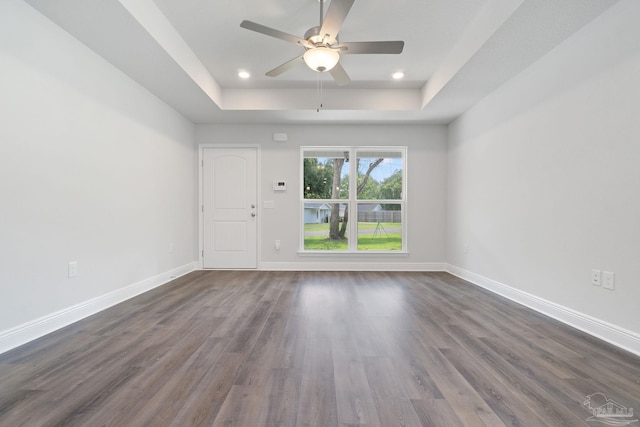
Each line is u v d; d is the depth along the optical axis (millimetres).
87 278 2555
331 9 1920
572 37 2320
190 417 1279
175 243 4094
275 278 4105
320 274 4383
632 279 1904
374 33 2779
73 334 2152
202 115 4285
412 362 1767
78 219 2457
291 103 4066
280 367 1701
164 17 2568
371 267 4691
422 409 1340
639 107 1855
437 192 4707
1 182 1876
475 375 1624
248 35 2855
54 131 2234
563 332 2223
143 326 2316
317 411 1323
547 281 2611
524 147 2889
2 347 1870
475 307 2828
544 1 1944
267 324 2371
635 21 1864
